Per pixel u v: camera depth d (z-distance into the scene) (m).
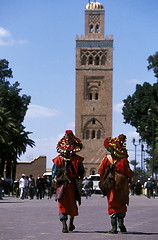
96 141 133.88
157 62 93.31
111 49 137.75
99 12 139.88
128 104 99.81
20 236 13.13
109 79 136.75
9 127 75.88
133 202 42.34
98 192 93.62
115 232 13.91
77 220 19.19
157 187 76.75
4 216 21.67
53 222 18.11
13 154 78.25
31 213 24.19
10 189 70.38
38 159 124.19
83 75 136.75
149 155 99.25
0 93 100.44
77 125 134.88
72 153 14.77
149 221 18.83
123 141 14.53
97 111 135.12
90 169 132.75
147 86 99.44
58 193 14.35
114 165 14.29
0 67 106.44
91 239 12.38
